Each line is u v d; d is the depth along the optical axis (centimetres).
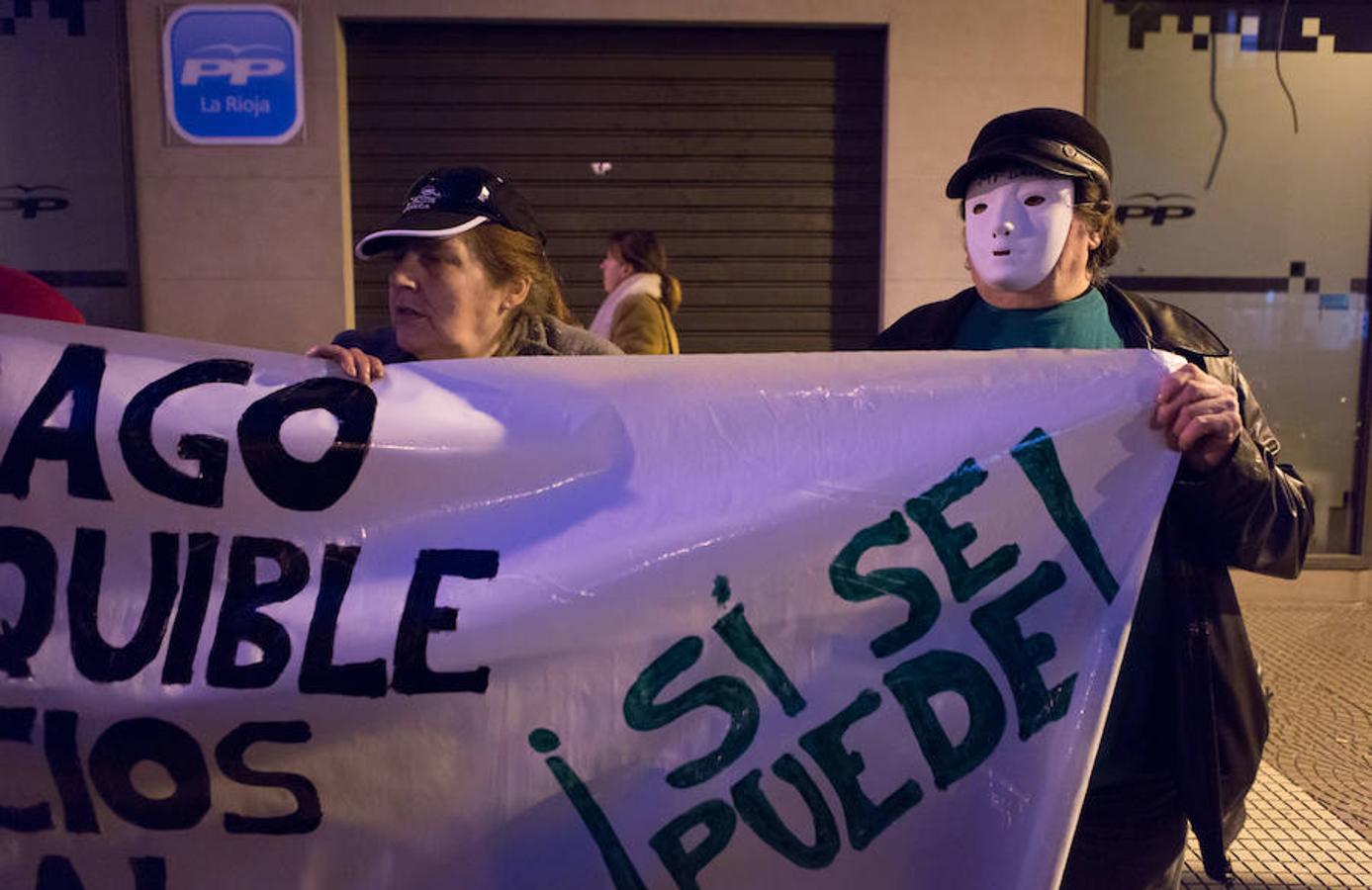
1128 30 614
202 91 574
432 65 600
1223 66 618
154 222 580
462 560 165
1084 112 600
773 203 619
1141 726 178
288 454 167
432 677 161
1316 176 628
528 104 606
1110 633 165
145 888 159
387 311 607
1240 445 169
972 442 169
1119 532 167
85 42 575
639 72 607
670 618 163
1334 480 647
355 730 160
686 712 162
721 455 170
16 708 160
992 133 189
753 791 162
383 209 605
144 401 167
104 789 159
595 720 161
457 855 160
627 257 532
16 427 165
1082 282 194
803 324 628
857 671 165
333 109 580
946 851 164
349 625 162
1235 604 179
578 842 161
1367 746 431
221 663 161
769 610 165
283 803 160
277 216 583
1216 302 636
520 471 170
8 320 169
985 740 165
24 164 581
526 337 218
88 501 165
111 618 162
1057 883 161
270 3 571
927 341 210
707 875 162
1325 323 638
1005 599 167
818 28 606
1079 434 169
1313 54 618
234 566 165
